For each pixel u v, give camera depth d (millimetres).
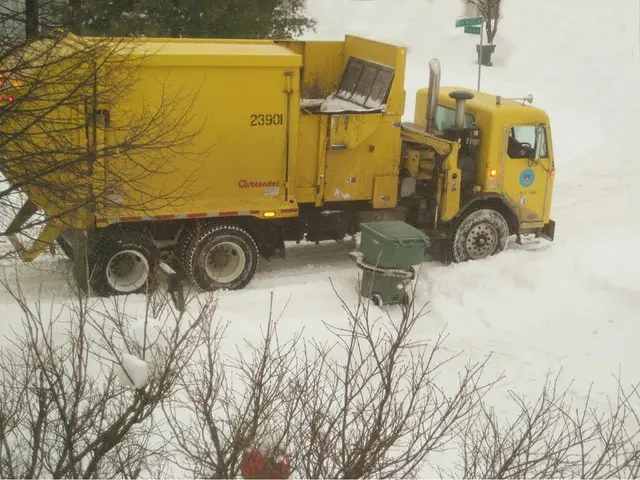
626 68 30203
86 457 6254
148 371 5723
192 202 11281
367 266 11289
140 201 10844
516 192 13516
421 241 11195
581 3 36438
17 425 6172
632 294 11453
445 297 11516
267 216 11688
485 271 12305
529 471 6824
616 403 8930
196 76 10859
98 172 9055
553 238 14117
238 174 11445
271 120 11398
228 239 11609
